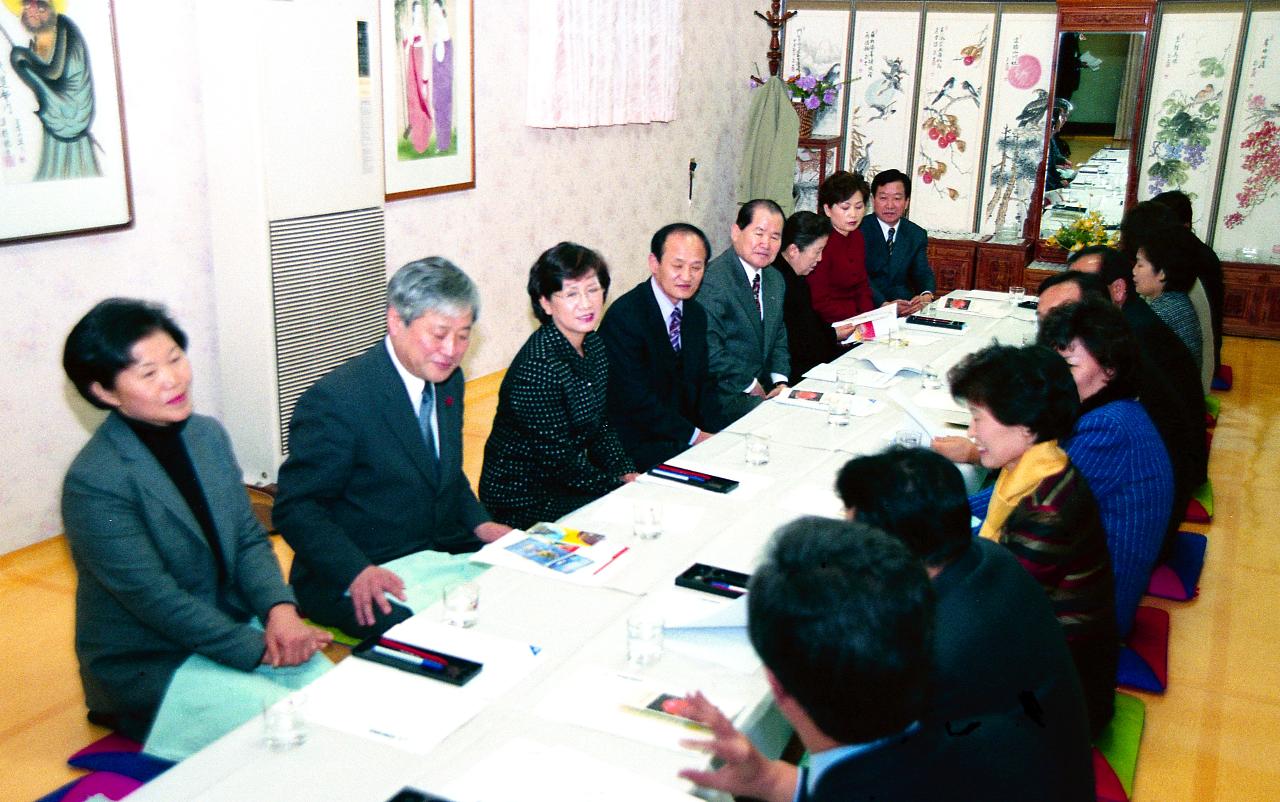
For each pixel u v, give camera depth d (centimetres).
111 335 207
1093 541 212
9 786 243
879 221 583
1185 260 427
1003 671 152
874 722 118
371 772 146
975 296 564
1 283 355
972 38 780
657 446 346
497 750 152
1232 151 734
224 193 391
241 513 240
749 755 145
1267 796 262
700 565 215
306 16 389
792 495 262
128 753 221
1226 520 440
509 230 614
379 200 440
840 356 438
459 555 259
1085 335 260
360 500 254
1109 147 744
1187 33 726
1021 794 146
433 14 523
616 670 176
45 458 380
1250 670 323
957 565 160
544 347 291
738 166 885
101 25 369
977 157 798
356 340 439
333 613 248
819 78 836
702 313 371
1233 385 636
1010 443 217
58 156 361
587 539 230
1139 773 269
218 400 433
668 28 710
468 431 523
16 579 356
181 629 215
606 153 693
